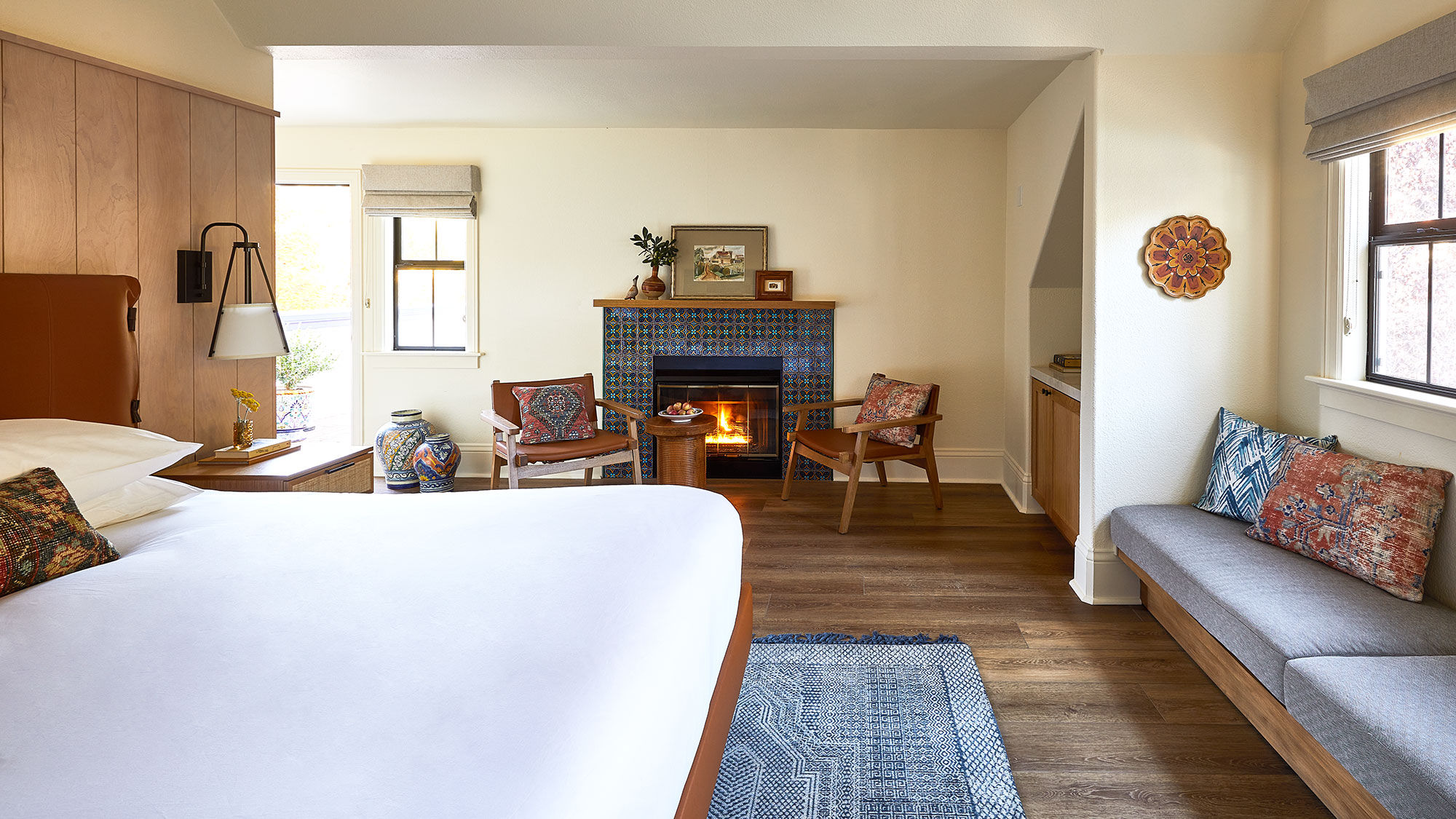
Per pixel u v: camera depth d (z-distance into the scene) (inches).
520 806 36.0
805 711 100.2
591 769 40.1
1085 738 94.1
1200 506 127.4
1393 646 80.4
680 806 56.1
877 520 187.8
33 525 65.7
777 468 228.4
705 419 199.5
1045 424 180.7
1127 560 128.3
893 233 220.5
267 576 65.0
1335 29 112.6
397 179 219.0
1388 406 100.7
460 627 54.9
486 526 79.4
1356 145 104.5
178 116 117.0
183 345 119.6
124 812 35.2
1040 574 150.8
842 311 223.0
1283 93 126.6
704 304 217.0
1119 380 131.6
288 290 395.2
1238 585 94.8
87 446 81.9
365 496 92.9
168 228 115.9
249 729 41.9
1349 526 96.7
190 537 75.8
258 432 136.8
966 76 167.5
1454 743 62.2
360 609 58.0
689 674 59.2
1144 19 124.0
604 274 224.8
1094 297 131.0
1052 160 169.3
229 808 35.4
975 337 221.6
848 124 213.6
